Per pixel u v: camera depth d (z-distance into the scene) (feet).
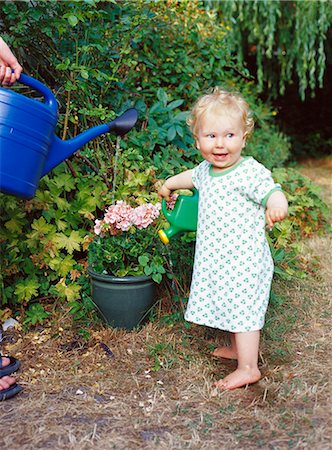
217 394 7.33
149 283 8.86
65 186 9.98
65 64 9.18
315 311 9.78
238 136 7.34
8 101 6.77
